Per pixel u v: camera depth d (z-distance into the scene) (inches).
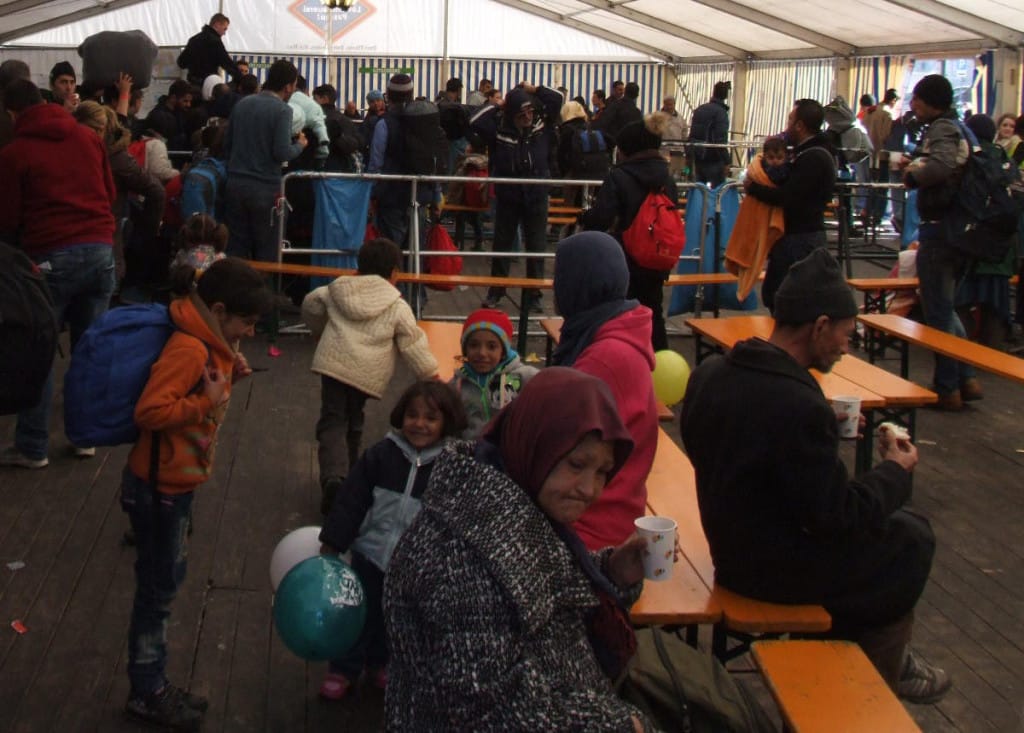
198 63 558.6
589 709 73.5
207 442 136.3
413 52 974.4
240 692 154.5
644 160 285.9
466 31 980.6
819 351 136.6
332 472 204.7
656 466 186.1
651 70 1010.1
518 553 73.8
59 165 219.0
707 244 386.9
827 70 767.7
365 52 970.7
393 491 145.9
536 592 73.7
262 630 171.2
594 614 81.7
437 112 387.2
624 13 863.7
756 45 842.8
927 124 301.4
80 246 222.4
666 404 233.0
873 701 115.7
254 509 215.8
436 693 73.5
